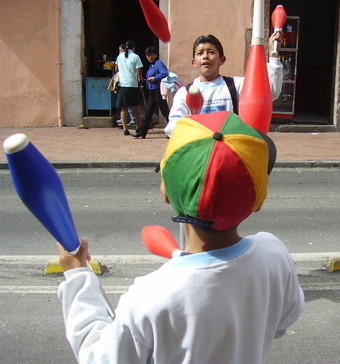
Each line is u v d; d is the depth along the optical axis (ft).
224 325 4.07
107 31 54.75
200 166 3.87
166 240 5.92
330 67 42.68
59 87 40.70
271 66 9.21
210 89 10.81
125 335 4.03
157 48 46.62
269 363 10.33
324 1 47.26
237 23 39.22
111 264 15.49
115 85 36.99
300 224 19.12
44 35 40.04
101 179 26.73
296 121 42.11
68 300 4.31
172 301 3.94
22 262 15.70
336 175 27.48
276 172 28.09
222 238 4.22
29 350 10.85
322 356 10.59
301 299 4.92
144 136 36.47
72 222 4.23
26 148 3.64
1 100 40.88
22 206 21.75
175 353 4.06
